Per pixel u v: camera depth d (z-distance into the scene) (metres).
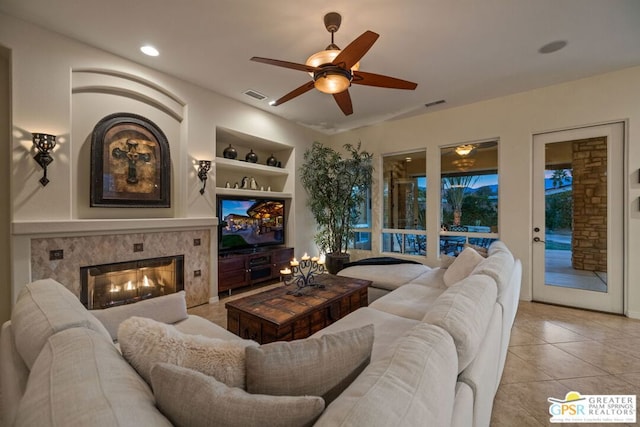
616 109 3.18
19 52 2.35
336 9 2.21
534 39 2.59
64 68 2.58
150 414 0.62
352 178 5.14
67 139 2.60
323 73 2.10
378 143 5.14
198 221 3.57
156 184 3.31
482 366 1.11
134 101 3.14
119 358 0.86
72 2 2.15
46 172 2.48
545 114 3.60
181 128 3.54
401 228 5.01
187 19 2.35
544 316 3.18
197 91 3.60
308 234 5.39
